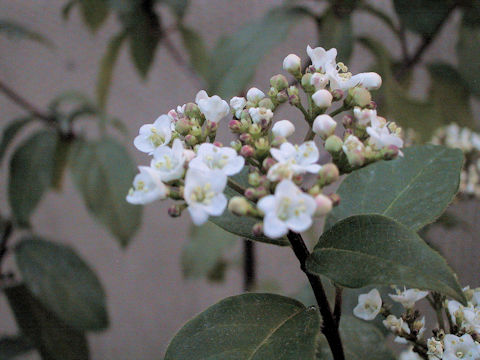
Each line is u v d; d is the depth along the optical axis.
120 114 0.33
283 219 0.13
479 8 0.23
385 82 0.24
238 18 0.31
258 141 0.14
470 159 0.26
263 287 0.31
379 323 0.19
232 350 0.14
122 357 0.37
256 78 0.31
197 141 0.15
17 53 0.31
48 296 0.24
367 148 0.14
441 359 0.15
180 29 0.26
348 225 0.14
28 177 0.24
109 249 0.36
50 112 0.26
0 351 0.24
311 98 0.15
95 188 0.24
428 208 0.16
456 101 0.25
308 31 0.30
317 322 0.14
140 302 0.37
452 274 0.12
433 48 0.29
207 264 0.27
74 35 0.31
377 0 0.30
